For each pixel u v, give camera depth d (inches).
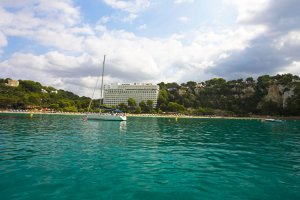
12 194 331.6
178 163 548.4
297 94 6250.0
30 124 1724.9
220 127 2050.9
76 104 6210.6
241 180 418.9
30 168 468.1
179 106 7052.2
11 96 5502.0
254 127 2110.0
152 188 369.7
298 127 2176.4
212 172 471.5
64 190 350.9
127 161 556.4
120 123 2247.8
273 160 594.6
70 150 682.8
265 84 7618.1
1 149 675.4
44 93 6973.4
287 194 352.2
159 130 1566.2
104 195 335.6
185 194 347.3
